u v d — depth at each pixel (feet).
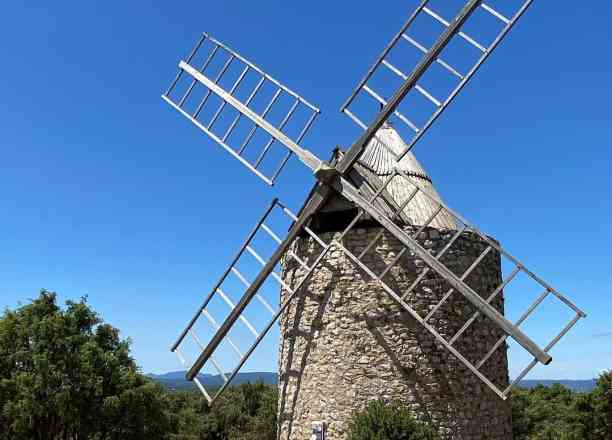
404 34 34.88
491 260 39.32
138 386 73.67
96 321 74.74
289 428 37.37
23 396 63.10
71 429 68.39
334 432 34.68
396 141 43.88
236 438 138.41
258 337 35.76
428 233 36.17
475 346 36.19
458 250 36.58
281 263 42.14
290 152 37.63
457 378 34.68
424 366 34.37
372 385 34.47
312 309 37.55
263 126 39.04
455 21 32.96
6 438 65.05
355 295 36.09
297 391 37.32
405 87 33.91
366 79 35.50
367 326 35.40
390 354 34.63
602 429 99.40
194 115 42.88
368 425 31.71
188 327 38.52
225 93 41.70
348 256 34.86
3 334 67.31
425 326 31.65
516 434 94.48
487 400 36.11
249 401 162.09
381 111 34.53
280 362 40.11
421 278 32.86
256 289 37.06
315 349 36.76
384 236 36.17
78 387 65.16
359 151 35.12
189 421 122.93
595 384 103.04
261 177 38.17
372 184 37.76
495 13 32.55
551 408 127.75
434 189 42.39
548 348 28.86
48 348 67.10
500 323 30.12
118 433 69.51
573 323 28.63
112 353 73.51
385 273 33.50
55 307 73.36
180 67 44.88
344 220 38.22
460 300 36.06
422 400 33.86
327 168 34.96
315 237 36.04
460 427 34.04
